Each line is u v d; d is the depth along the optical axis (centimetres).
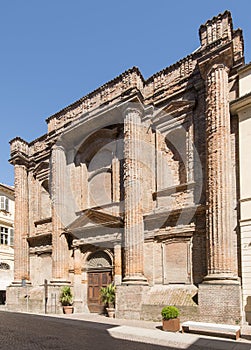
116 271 2019
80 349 1053
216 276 1549
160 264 1888
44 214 2862
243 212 1630
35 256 2733
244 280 1559
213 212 1634
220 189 1639
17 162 2980
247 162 1672
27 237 2798
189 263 1773
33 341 1178
